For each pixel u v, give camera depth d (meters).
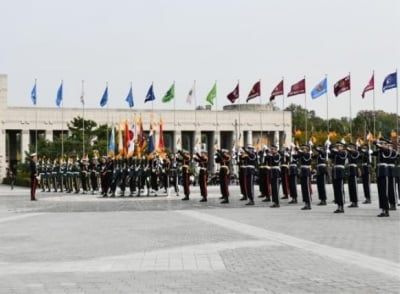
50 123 141.38
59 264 17.52
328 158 45.41
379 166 31.42
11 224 29.25
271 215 32.41
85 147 111.12
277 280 14.60
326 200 43.22
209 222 28.81
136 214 34.25
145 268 16.61
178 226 27.17
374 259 17.39
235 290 13.59
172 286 14.16
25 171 113.00
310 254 18.48
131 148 55.41
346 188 59.97
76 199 52.06
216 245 20.73
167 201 46.94
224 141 157.12
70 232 25.44
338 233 23.69
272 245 20.53
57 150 112.56
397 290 13.27
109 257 18.62
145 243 21.61
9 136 152.38
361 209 36.38
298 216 31.62
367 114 141.12
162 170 56.38
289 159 45.53
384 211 31.28
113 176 54.78
